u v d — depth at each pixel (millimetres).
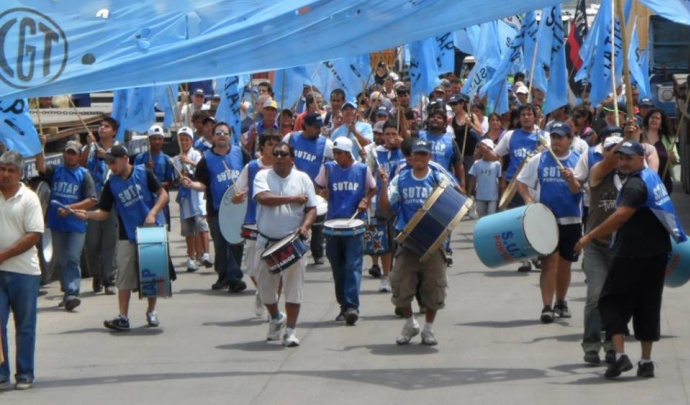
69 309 19609
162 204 18172
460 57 46344
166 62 14438
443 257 16000
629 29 26625
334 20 14664
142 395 13953
